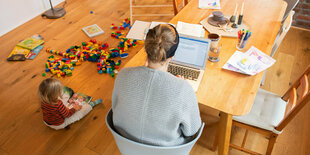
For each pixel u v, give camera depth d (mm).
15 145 1980
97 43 3047
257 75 1536
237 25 1973
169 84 931
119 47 2945
